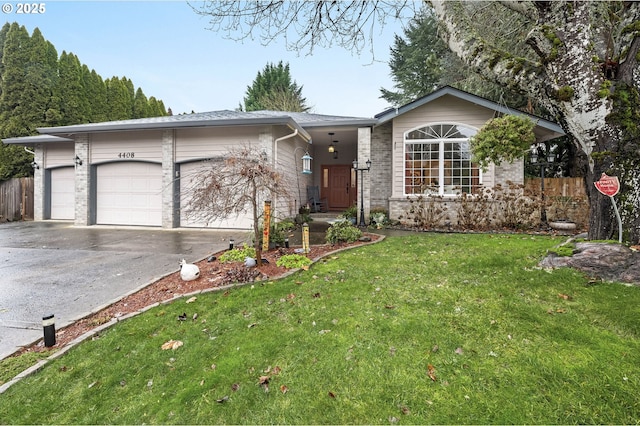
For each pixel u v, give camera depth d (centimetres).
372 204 1103
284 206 994
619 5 440
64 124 1530
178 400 209
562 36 368
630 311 261
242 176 455
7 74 1400
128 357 259
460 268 429
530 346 231
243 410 196
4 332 302
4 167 1338
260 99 2633
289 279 418
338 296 349
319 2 540
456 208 928
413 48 1956
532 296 314
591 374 197
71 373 243
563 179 986
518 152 742
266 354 248
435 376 209
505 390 192
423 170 987
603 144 369
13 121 1388
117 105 1847
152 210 1030
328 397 199
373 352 239
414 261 483
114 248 675
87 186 1048
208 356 253
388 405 189
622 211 370
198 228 984
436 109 977
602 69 369
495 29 638
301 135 1050
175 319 319
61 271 497
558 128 852
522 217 835
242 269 443
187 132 991
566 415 172
